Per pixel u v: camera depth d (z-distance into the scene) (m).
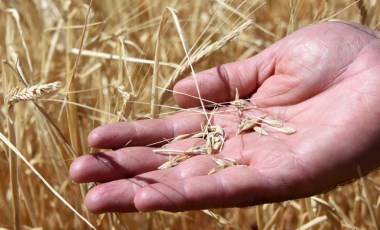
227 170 0.55
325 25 0.66
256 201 0.56
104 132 0.61
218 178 0.54
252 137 0.62
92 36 0.84
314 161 0.56
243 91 0.69
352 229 0.70
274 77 0.67
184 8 0.96
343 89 0.62
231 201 0.55
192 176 0.58
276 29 0.95
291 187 0.56
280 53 0.66
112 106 0.74
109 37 0.77
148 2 0.91
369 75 0.61
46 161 0.72
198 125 0.65
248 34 0.93
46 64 0.79
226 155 0.60
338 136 0.57
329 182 0.57
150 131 0.63
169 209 0.53
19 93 0.54
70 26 0.78
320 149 0.57
